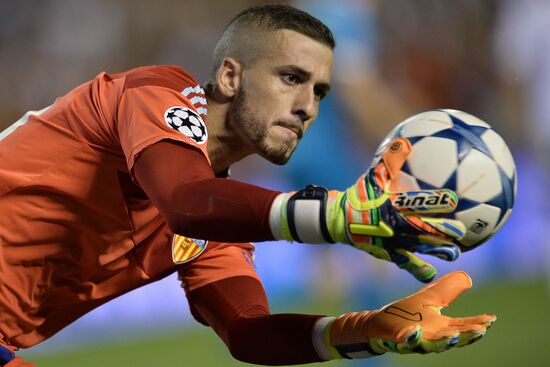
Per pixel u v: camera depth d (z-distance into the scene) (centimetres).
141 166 818
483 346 2408
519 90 3603
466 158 802
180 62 3525
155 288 2859
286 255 3058
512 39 3616
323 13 2452
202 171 802
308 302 2930
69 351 2509
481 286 3162
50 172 966
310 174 2369
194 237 789
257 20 985
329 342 941
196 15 3538
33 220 976
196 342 2539
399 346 824
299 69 962
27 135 987
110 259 1020
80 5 3397
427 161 795
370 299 2370
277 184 3172
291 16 979
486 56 3688
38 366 2331
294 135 978
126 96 911
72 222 980
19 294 1010
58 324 1088
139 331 2717
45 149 970
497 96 3662
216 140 1011
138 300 2814
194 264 1111
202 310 1107
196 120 863
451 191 731
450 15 3681
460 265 3225
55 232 985
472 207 799
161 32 3497
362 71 2472
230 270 1109
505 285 3169
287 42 962
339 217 735
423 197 729
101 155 952
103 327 2722
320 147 2358
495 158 817
